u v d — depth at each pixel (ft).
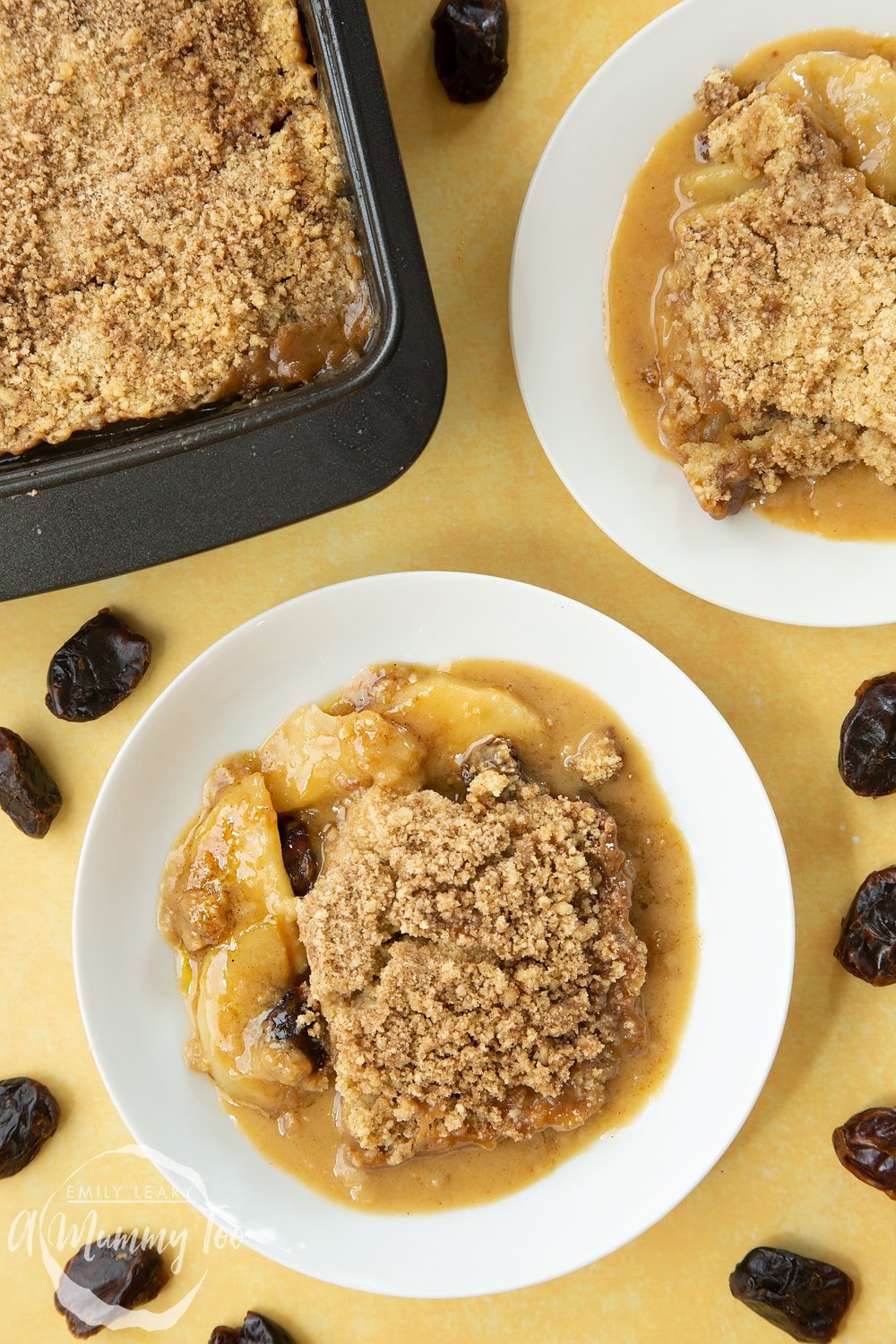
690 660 1.98
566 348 1.90
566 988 1.83
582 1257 1.86
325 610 1.90
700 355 1.85
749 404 1.85
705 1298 1.96
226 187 1.77
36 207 1.76
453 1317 1.97
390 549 1.99
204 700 1.92
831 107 1.82
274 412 1.74
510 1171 1.88
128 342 1.77
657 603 1.98
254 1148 1.90
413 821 1.84
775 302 1.83
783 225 1.82
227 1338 1.95
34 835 1.97
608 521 1.91
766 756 1.98
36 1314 1.98
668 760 1.91
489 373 1.97
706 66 1.86
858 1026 1.96
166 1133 1.89
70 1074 1.98
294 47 1.77
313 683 1.94
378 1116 1.82
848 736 1.92
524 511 1.98
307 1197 1.89
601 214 1.89
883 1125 1.91
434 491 1.98
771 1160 1.96
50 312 1.77
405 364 1.77
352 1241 1.87
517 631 1.92
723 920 1.90
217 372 1.78
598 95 1.86
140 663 1.96
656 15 1.92
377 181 1.75
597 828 1.87
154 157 1.77
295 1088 1.87
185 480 1.78
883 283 1.81
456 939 1.82
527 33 1.93
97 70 1.76
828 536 1.90
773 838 1.87
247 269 1.77
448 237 1.96
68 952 1.99
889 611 1.90
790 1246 1.95
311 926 1.83
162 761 1.92
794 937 1.86
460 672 1.94
